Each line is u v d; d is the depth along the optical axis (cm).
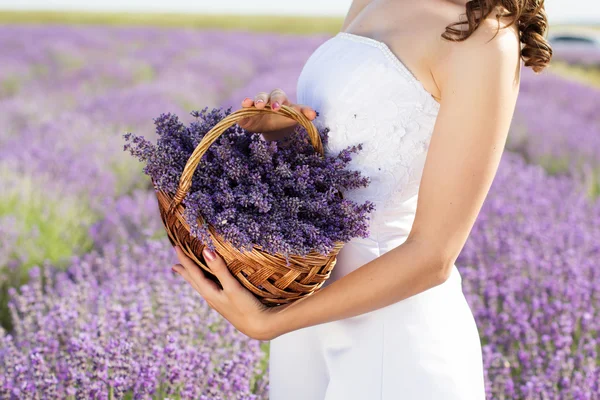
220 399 244
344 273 166
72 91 1155
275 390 185
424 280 140
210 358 288
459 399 155
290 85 1134
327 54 165
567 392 282
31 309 324
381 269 140
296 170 153
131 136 152
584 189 646
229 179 155
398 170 159
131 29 2088
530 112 996
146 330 286
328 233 151
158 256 386
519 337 325
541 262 388
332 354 166
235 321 155
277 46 1789
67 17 2892
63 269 409
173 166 151
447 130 138
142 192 532
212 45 1770
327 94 161
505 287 374
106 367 246
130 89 1070
